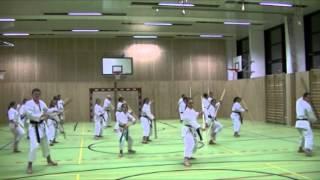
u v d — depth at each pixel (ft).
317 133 53.16
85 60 90.99
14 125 40.63
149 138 50.03
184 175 26.99
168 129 63.36
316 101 59.16
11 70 88.84
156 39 93.61
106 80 91.09
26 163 33.58
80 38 90.99
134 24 75.00
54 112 45.98
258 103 77.77
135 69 92.48
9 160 35.45
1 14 63.77
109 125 71.26
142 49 93.09
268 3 59.36
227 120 82.64
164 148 41.14
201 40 95.40
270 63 84.23
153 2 57.11
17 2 56.03
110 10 62.08
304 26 72.02
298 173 26.96
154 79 93.20
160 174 27.55
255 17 70.08
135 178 26.35
